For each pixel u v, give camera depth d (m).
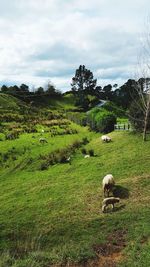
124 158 51.47
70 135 83.12
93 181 45.47
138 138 59.84
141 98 62.38
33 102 178.88
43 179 50.69
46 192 44.75
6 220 38.09
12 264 22.31
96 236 29.91
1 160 65.69
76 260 23.12
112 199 36.56
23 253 28.25
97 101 196.62
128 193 39.94
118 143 60.38
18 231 34.97
